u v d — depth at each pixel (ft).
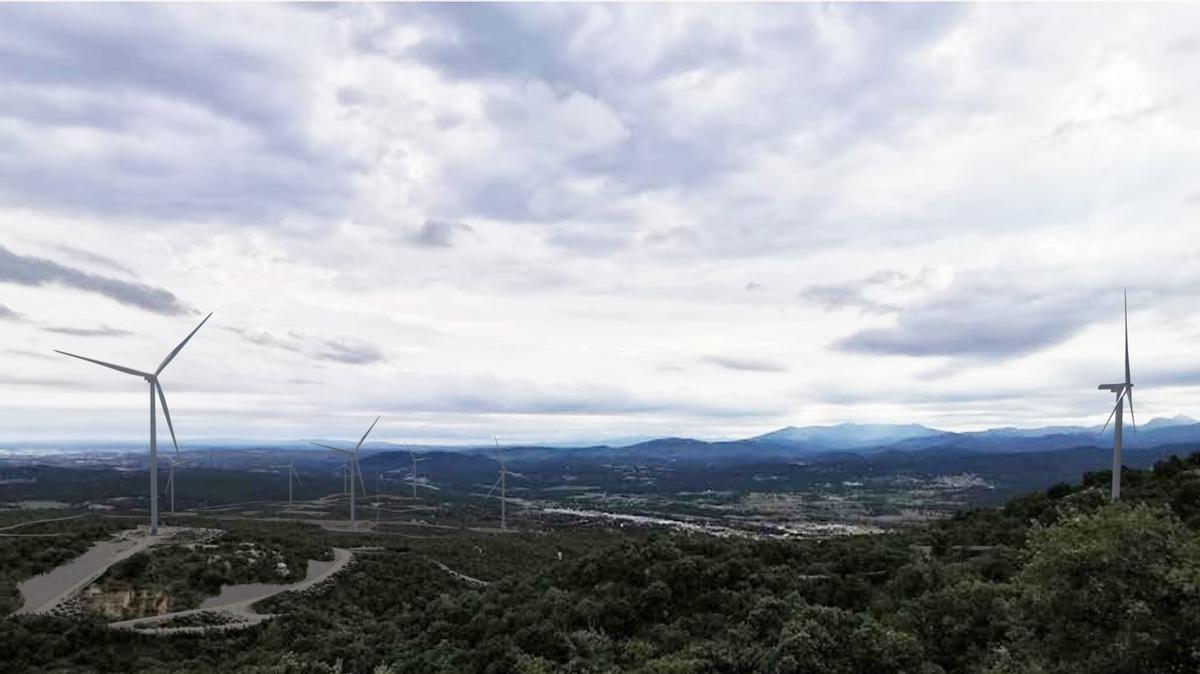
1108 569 97.04
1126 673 90.84
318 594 352.49
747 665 167.53
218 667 240.12
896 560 268.62
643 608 231.71
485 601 261.24
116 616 288.71
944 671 156.15
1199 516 235.20
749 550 284.00
